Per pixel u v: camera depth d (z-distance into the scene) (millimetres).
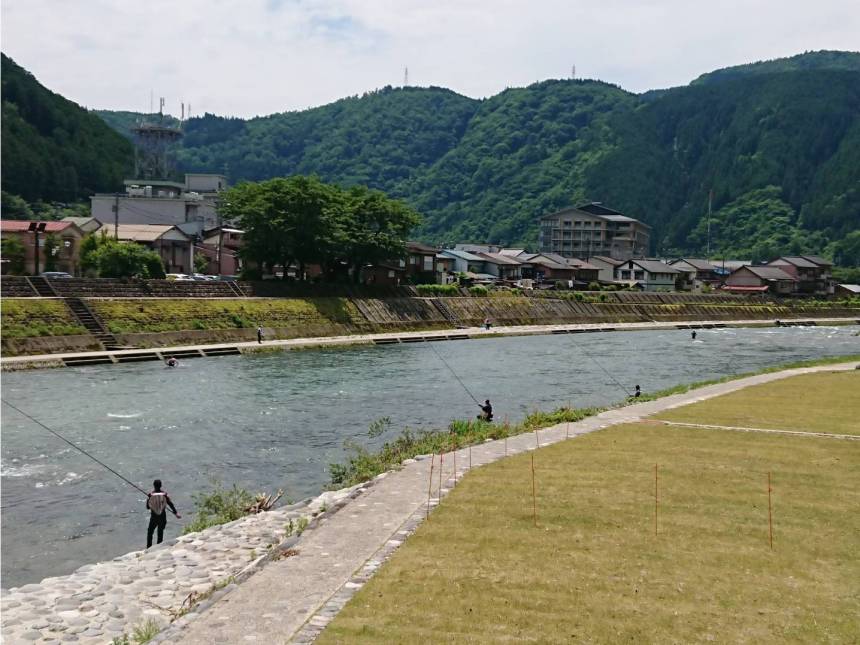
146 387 39656
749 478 18203
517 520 15180
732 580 12219
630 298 108312
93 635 11523
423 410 35312
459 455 21203
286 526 16484
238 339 59656
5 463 24562
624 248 156875
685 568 12703
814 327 109250
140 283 59938
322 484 22703
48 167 106062
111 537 18250
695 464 19672
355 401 37344
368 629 10602
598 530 14570
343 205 80875
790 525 14750
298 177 75562
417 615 11023
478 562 13008
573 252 159625
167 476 23531
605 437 23641
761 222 192875
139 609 12430
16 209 92812
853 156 199125
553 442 22969
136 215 97188
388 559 13195
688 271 133625
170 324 56250
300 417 33031
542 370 52062
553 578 12305
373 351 61312
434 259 101562
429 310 82750
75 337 49531
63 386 39031
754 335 91000
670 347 72438
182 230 87750
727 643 10203
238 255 77375
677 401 31906
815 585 12023
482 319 87375
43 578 15648
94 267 66125
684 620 10836
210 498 20109
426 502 16562
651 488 17375
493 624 10734
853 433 23938
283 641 10375
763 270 135125
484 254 123375
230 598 11773
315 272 89500
